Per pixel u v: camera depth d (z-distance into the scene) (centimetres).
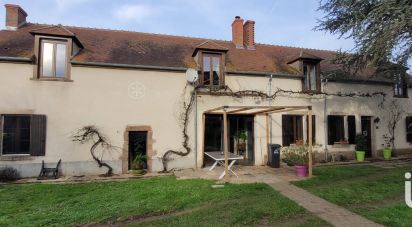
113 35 1502
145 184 973
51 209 724
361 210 682
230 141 1403
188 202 762
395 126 1703
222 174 1058
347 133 1569
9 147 1099
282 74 1427
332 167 1307
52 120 1129
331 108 1543
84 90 1169
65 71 1160
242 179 1025
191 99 1295
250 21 1698
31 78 1110
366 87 1634
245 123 1430
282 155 1417
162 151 1245
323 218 628
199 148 1300
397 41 1016
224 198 789
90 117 1170
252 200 765
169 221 621
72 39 1174
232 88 1367
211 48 1325
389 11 1020
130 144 1238
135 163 1161
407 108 1750
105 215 671
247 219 623
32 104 1110
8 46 1172
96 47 1316
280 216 643
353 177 1066
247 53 1606
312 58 1479
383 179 1008
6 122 1102
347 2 1163
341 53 1304
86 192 888
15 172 1080
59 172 1125
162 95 1261
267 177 1061
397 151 1692
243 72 1368
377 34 1036
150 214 686
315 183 963
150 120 1238
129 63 1226
